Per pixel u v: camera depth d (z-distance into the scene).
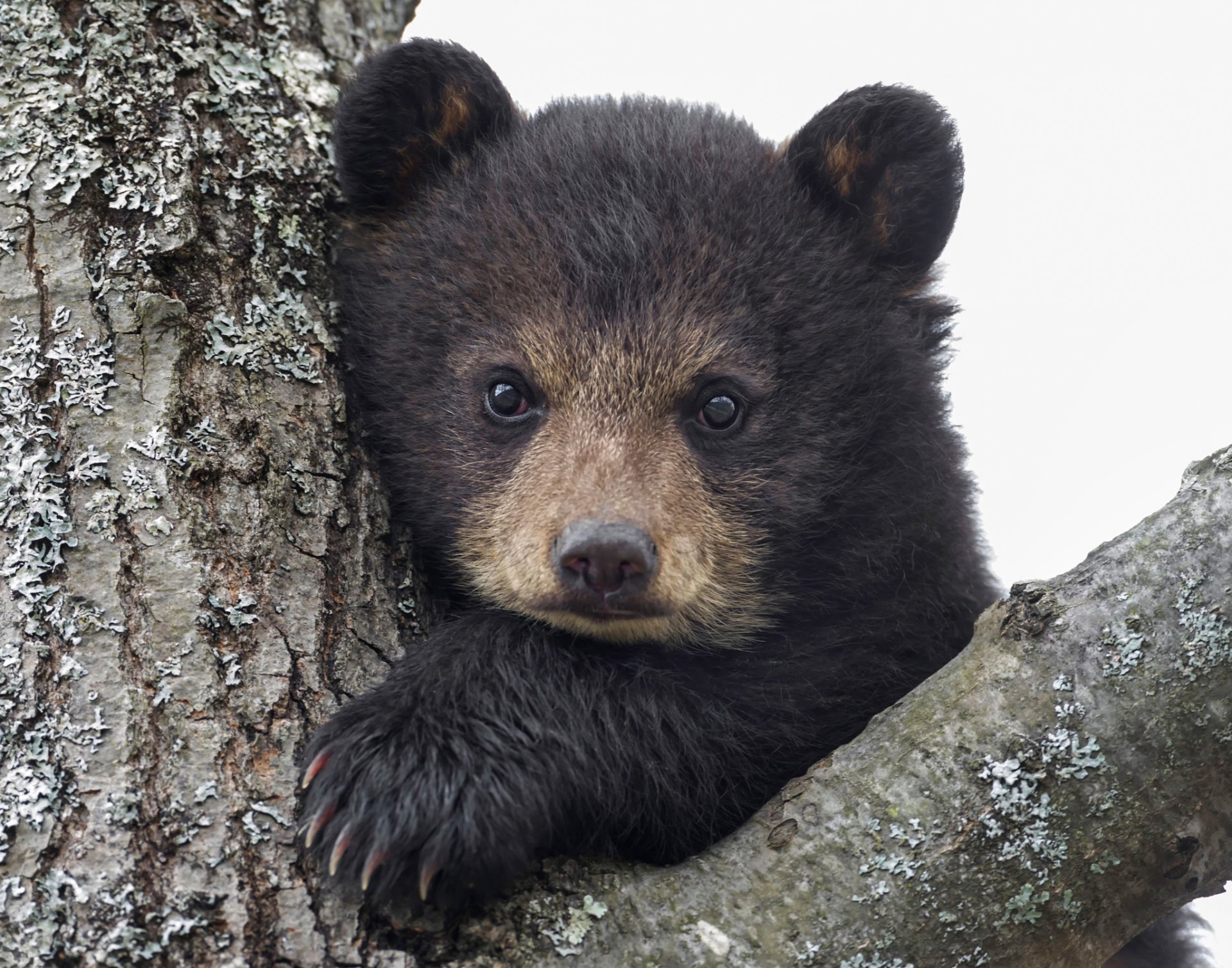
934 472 10.55
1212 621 6.73
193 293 8.59
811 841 6.89
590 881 7.12
